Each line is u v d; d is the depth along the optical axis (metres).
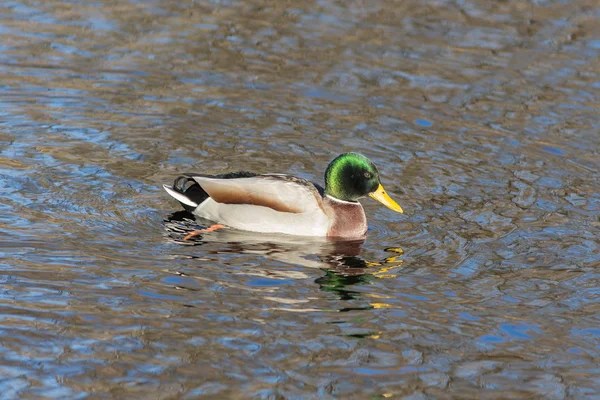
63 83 19.59
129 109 18.62
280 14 24.03
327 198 14.84
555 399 10.22
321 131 18.11
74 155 16.59
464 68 21.14
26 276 12.30
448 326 11.70
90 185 15.48
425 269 13.34
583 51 22.16
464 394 10.23
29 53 20.86
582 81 20.61
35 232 13.66
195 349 10.81
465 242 14.22
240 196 14.64
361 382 10.35
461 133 18.25
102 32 22.34
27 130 17.42
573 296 12.59
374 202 15.86
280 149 17.30
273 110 18.94
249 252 13.73
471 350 11.15
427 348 11.14
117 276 12.52
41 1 24.08
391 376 10.51
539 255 13.80
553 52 22.11
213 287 12.41
